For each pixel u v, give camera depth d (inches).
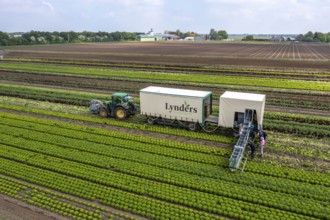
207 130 979.9
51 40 6939.0
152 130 999.6
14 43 5880.9
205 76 1905.8
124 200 620.4
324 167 738.8
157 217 568.4
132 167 751.7
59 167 755.4
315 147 853.8
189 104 949.2
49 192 650.2
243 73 2018.9
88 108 1269.7
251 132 834.8
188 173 726.5
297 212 577.9
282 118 1111.0
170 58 3004.4
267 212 577.3
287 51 4087.1
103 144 898.1
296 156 802.8
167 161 778.8
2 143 908.0
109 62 2691.9
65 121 1115.3
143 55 3356.3
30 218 571.2
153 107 1013.8
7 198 636.7
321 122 1063.6
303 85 1604.3
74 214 582.2
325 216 557.9
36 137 941.8
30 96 1471.5
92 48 4785.9
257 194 630.5
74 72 2154.3
